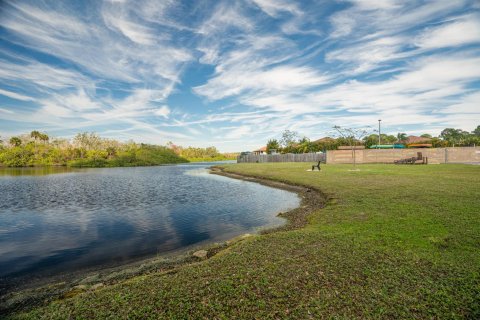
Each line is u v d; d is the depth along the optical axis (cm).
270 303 413
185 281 501
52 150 8738
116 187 2520
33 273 663
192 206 1513
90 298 462
